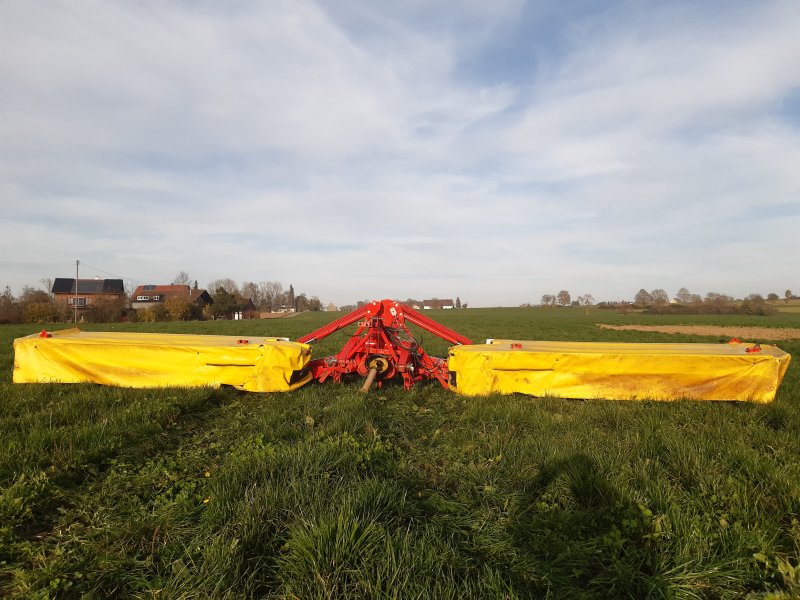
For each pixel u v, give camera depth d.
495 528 3.49
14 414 6.07
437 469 4.66
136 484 4.12
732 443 4.99
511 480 4.33
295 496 3.63
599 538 3.24
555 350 7.55
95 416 6.01
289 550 3.09
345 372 8.36
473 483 4.25
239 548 3.03
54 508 3.75
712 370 7.09
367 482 3.79
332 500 3.54
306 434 5.50
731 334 30.86
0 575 2.89
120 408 6.26
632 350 7.55
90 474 4.35
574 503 3.82
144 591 2.76
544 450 4.90
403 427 6.05
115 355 7.65
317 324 45.56
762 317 67.44
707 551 3.09
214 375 7.53
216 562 2.88
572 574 2.97
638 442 5.02
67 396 6.85
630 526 3.29
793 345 20.20
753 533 3.20
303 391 7.67
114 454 4.83
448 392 8.10
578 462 4.38
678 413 6.43
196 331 32.09
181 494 3.84
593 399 7.24
